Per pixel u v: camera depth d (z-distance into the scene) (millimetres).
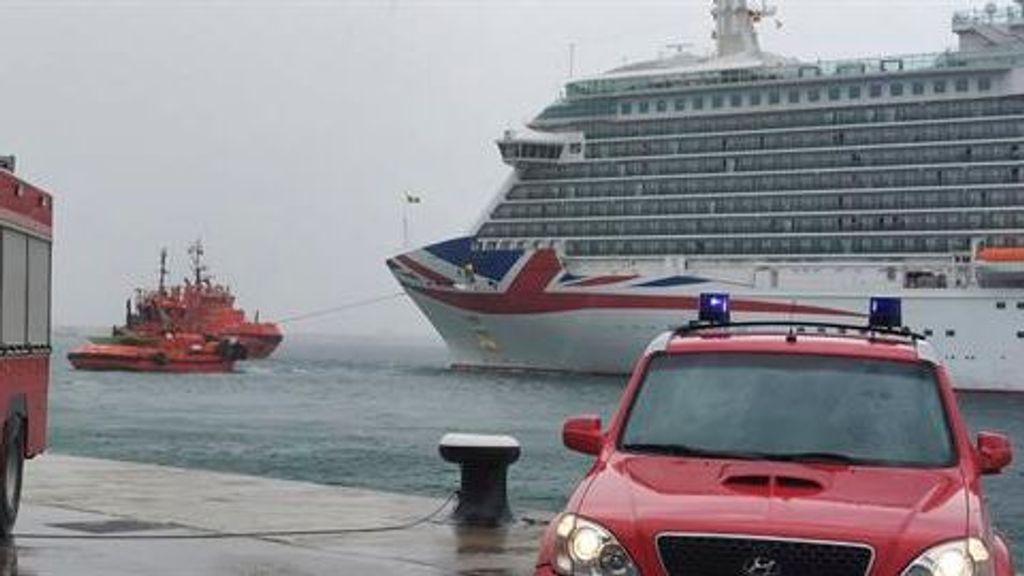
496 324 78812
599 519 5230
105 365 105875
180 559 9711
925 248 67312
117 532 10992
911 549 4961
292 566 9578
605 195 75562
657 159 74625
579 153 76812
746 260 70812
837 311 68188
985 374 65375
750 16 83750
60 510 12305
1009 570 5348
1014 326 64812
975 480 5688
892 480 5551
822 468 5703
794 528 5023
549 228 77000
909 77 69625
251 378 108000
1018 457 43375
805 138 71250
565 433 6309
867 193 69125
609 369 75750
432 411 67312
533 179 78062
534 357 78500
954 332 66062
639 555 5090
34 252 10477
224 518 12078
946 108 68688
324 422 61125
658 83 75688
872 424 5996
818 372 6305
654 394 6328
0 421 9516
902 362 6367
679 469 5668
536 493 32656
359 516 12383
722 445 5953
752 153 72438
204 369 109125
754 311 69750
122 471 15961
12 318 9805
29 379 10344
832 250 69188
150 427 57219
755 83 72875
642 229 74188
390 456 44312
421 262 81438
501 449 11961
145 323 117312
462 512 12039
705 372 6387
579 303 75000
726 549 5020
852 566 4949
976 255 65312
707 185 72938
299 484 15070
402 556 10164
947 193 67438
